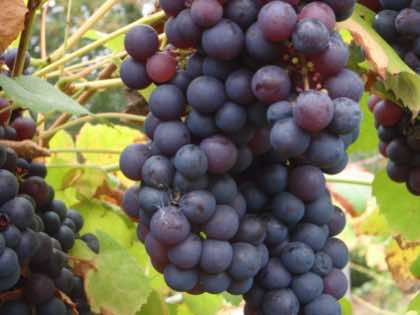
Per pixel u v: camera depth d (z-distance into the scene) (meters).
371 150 0.69
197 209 0.47
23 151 0.53
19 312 0.52
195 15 0.46
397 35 0.55
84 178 0.69
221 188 0.48
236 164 0.49
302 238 0.51
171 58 0.49
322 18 0.46
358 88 0.47
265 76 0.46
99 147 0.77
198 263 0.48
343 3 0.47
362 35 0.51
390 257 0.75
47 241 0.52
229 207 0.49
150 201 0.48
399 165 0.60
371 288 2.37
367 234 0.86
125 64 0.49
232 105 0.47
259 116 0.47
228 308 0.79
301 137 0.45
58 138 0.76
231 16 0.46
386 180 0.65
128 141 0.77
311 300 0.51
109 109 2.01
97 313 0.58
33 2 0.53
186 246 0.47
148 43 0.49
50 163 0.69
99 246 0.58
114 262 0.57
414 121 0.57
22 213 0.49
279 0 0.46
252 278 0.50
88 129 0.76
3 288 0.49
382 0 0.55
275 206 0.50
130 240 0.70
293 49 0.46
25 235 0.49
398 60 0.52
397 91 0.54
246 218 0.50
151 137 0.50
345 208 0.83
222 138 0.48
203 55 0.49
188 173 0.47
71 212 0.60
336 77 0.46
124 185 0.76
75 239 0.58
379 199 0.66
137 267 0.58
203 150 0.48
